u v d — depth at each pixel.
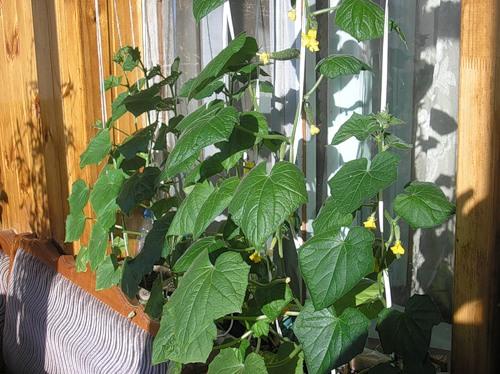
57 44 2.24
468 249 1.06
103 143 1.73
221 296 1.01
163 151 1.97
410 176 1.60
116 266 1.77
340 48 1.67
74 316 1.99
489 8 0.98
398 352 1.06
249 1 1.86
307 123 1.70
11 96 2.79
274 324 1.45
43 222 2.69
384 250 1.14
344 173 1.02
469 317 1.08
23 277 2.34
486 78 1.00
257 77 1.43
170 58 2.08
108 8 2.18
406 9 1.56
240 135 1.21
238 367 1.13
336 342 1.03
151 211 1.73
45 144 2.50
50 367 2.09
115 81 1.89
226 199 1.09
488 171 1.02
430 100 1.55
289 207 0.97
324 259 0.98
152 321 1.65
